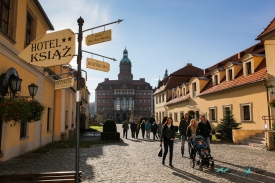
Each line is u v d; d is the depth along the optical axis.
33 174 5.22
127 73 144.75
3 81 8.55
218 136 17.50
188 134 9.17
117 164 8.65
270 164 8.57
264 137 14.10
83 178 6.57
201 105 25.22
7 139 9.36
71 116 24.38
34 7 12.26
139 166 8.30
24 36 11.17
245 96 17.77
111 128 19.86
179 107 32.12
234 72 20.12
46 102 15.16
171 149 8.34
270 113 14.98
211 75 26.08
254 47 20.69
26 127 11.69
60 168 7.88
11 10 10.11
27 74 11.58
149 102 118.06
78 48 4.52
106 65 5.48
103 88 119.25
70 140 18.47
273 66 14.83
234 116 19.12
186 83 30.69
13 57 9.82
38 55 4.96
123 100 115.19
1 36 8.80
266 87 15.22
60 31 4.83
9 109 7.53
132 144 16.12
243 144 14.98
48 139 16.08
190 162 8.45
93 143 16.53
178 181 6.30
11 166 8.16
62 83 5.58
